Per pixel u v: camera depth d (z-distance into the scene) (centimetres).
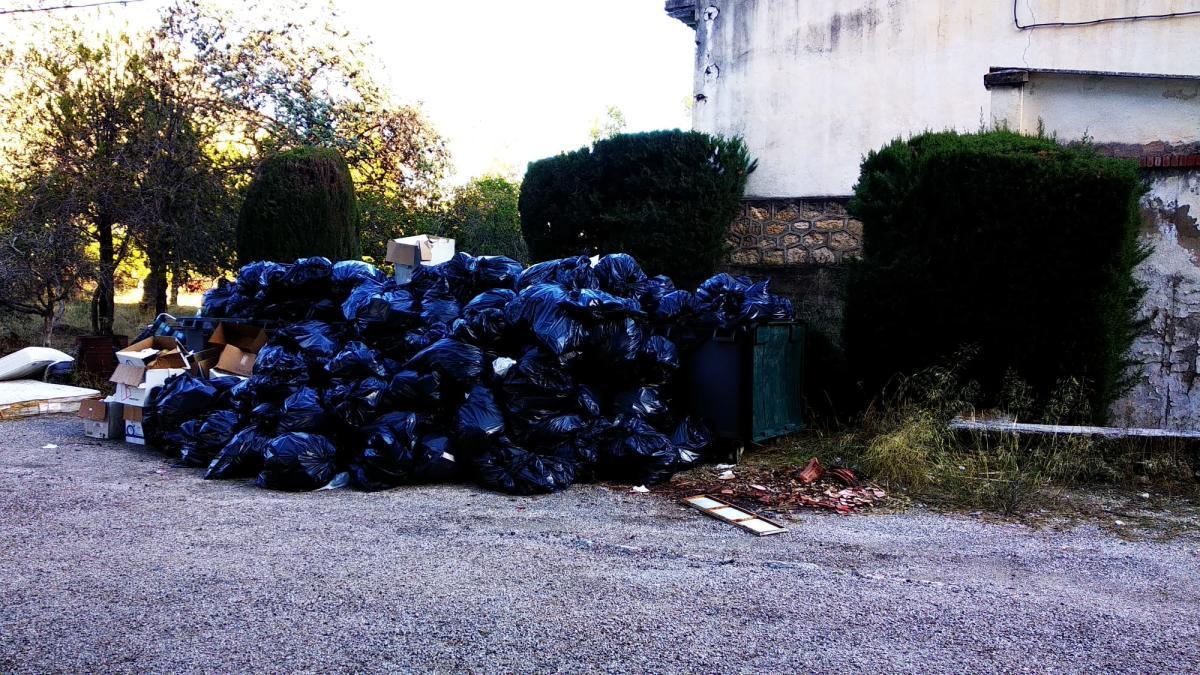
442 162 1508
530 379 548
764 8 1073
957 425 606
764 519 475
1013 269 622
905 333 664
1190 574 396
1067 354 611
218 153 1218
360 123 1414
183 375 659
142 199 1063
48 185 1052
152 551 400
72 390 888
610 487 551
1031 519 489
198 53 1244
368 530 439
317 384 598
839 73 1037
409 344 609
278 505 492
